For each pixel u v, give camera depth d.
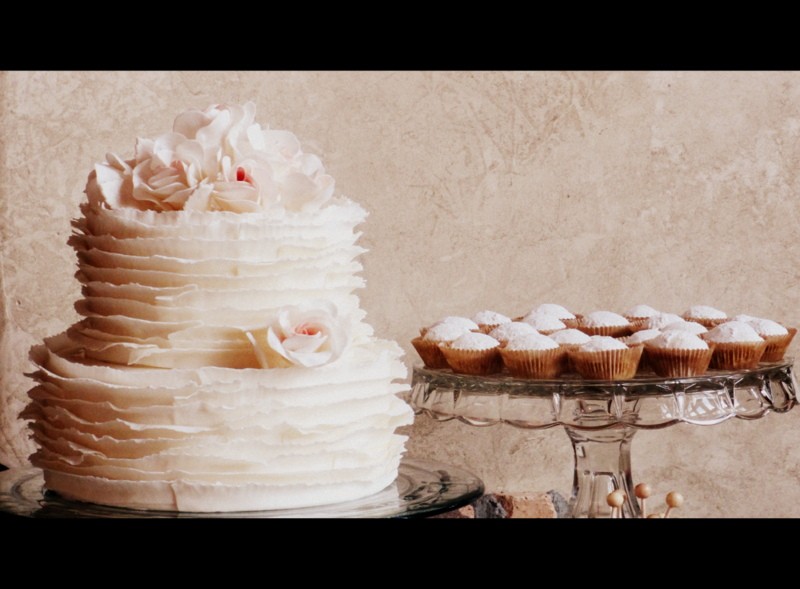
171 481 1.21
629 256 2.04
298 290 1.28
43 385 1.31
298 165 1.35
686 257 2.05
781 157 2.06
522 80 2.01
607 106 2.02
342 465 1.27
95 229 1.30
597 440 1.68
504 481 2.06
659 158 2.04
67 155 1.90
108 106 1.91
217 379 1.21
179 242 1.24
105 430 1.23
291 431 1.23
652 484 2.08
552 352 1.59
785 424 2.09
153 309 1.25
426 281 2.01
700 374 1.60
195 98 1.93
